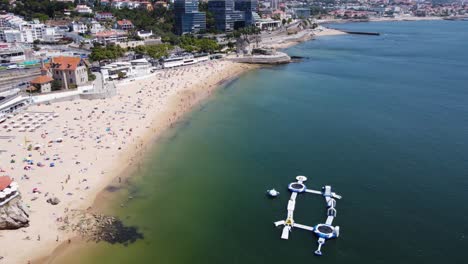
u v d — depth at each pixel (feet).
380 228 268.21
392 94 615.98
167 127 452.35
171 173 343.67
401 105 552.41
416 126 463.01
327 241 255.09
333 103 564.71
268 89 652.07
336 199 302.66
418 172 345.92
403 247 249.55
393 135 434.71
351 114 511.40
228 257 241.96
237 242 255.50
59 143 386.11
